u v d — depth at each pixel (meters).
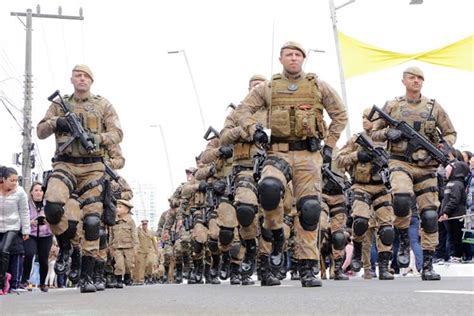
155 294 6.57
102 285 9.22
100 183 8.38
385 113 9.12
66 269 8.70
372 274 12.54
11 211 10.62
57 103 8.47
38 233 11.81
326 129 7.36
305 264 7.23
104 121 8.55
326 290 6.28
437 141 9.08
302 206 7.16
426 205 8.97
